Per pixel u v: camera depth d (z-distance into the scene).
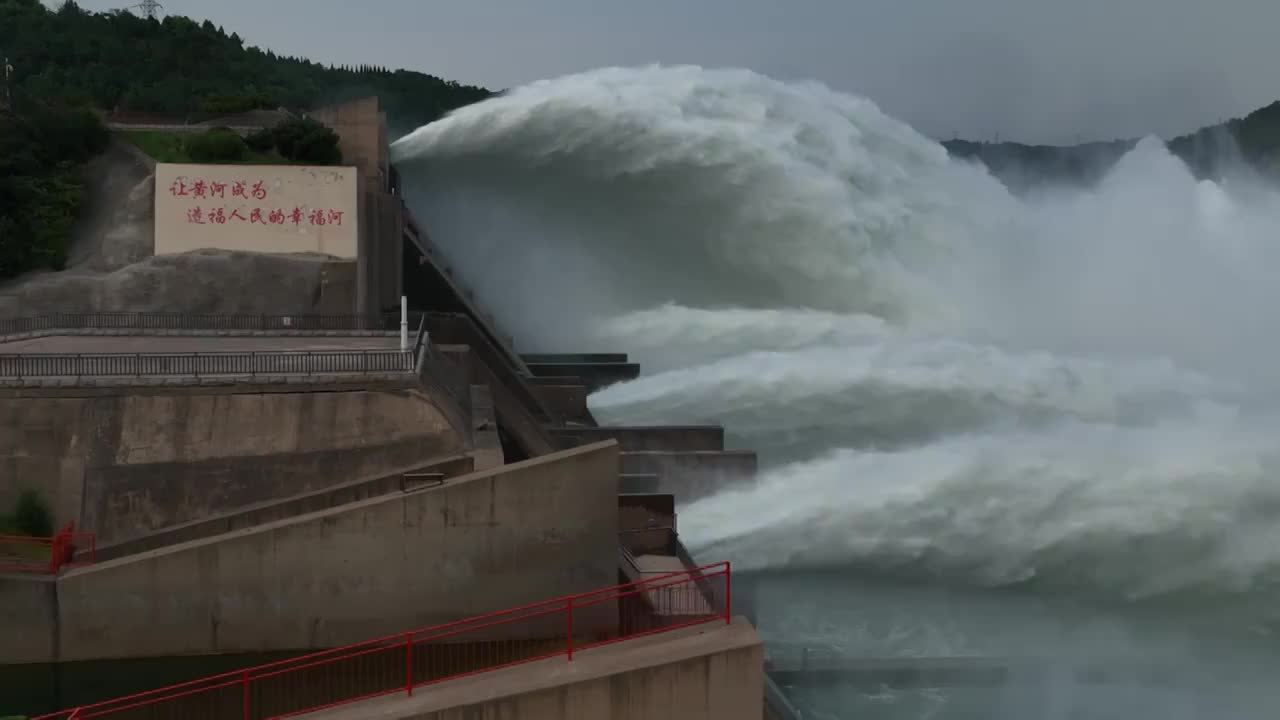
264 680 26.16
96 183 50.28
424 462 29.62
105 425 28.95
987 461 42.16
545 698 21.70
